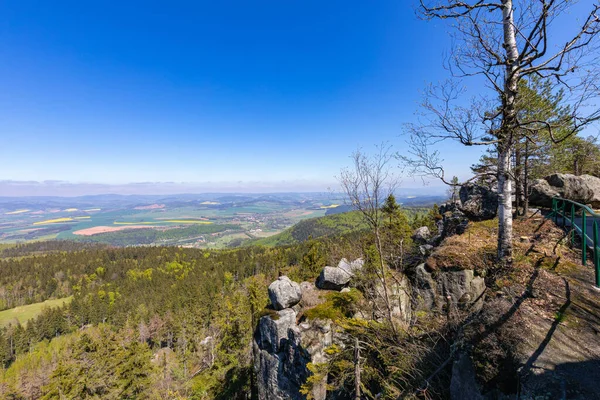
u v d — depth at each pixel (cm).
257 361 1219
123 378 3142
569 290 618
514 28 744
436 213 2311
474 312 683
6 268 13262
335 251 1886
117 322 8125
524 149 1170
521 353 478
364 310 1062
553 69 648
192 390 2923
